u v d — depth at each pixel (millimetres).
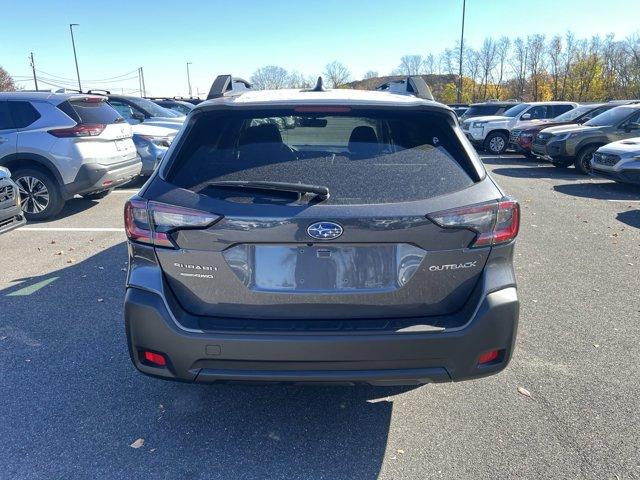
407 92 3227
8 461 2531
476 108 22641
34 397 3068
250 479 2428
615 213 8242
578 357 3535
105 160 7770
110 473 2457
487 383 3221
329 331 2256
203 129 2521
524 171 13828
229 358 2281
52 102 7516
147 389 3164
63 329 3965
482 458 2553
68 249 6105
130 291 2367
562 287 4875
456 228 2262
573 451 2592
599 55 55438
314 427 2814
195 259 2289
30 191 7555
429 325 2301
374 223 2195
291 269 2275
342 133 2527
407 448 2637
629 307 4395
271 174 2332
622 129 12664
